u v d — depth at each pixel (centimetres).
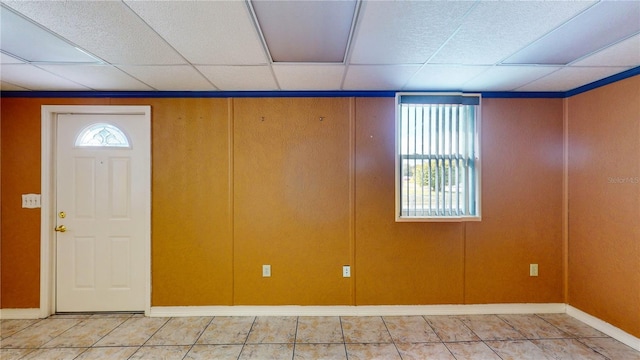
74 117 303
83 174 304
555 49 208
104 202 304
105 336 263
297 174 304
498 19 169
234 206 303
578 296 291
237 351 242
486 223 304
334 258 304
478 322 287
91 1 150
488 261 303
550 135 301
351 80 273
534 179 301
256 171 304
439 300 304
